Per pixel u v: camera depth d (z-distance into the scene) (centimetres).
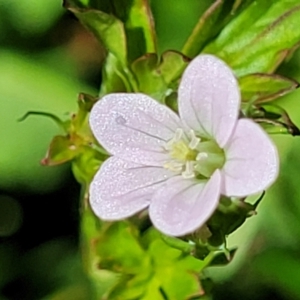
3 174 12
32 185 12
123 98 9
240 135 9
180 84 9
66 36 12
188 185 9
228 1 10
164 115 9
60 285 12
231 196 9
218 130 9
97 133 9
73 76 12
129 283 10
